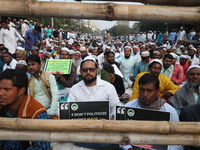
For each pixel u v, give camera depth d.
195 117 2.04
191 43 13.56
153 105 2.21
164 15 1.13
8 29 7.44
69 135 1.28
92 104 2.13
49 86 3.47
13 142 1.90
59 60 4.55
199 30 14.03
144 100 2.18
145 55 5.67
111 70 4.55
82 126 1.24
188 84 3.01
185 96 3.03
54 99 3.39
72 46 13.80
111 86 2.97
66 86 4.44
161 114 1.83
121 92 4.86
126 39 34.97
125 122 1.25
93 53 7.94
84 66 2.76
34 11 1.13
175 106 3.12
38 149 1.74
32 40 7.81
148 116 1.86
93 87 2.89
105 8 1.12
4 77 1.67
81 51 7.62
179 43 15.34
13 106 1.83
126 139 1.26
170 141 1.24
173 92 3.72
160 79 3.86
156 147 1.77
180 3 1.16
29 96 1.86
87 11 1.12
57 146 2.46
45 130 1.27
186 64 6.39
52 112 3.31
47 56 5.24
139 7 1.13
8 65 5.18
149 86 2.14
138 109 1.88
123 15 1.13
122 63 6.82
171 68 4.93
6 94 1.67
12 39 7.58
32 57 3.30
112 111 3.03
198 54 10.38
